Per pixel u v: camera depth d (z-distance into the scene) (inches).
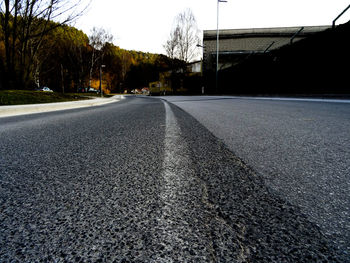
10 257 18.6
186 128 93.3
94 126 113.7
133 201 28.6
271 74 737.6
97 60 1518.2
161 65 1765.5
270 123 103.4
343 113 146.6
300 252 18.3
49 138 81.8
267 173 38.3
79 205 27.9
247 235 20.8
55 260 18.2
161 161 47.0
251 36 1128.2
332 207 25.9
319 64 495.5
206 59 1138.0
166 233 21.5
